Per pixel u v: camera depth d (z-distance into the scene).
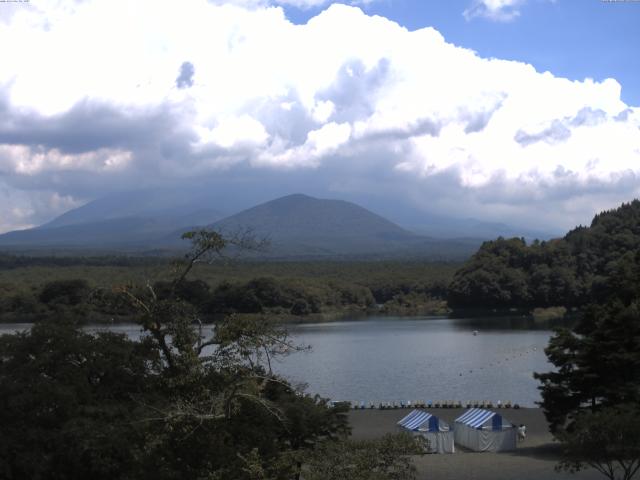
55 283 145.12
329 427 39.44
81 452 26.92
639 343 48.50
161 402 29.05
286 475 26.27
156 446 26.61
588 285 192.38
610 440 33.47
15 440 27.83
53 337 32.16
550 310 196.62
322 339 143.75
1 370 31.45
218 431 27.64
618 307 50.66
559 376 51.53
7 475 27.14
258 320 30.14
